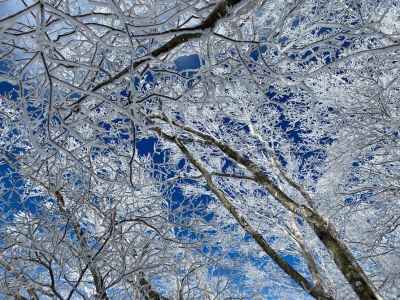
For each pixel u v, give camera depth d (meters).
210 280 6.60
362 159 6.91
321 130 8.02
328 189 6.68
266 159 8.48
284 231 8.11
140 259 4.98
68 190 5.09
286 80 3.06
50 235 4.85
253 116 8.09
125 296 5.34
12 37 2.35
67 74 3.78
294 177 8.82
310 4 5.05
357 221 7.64
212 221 5.92
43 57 2.38
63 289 5.43
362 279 5.35
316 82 7.19
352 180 7.58
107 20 3.34
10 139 4.80
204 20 2.63
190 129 6.81
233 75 3.49
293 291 9.63
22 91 2.58
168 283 6.16
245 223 6.79
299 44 5.17
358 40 6.06
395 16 5.79
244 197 9.05
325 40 3.05
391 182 6.91
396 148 6.39
